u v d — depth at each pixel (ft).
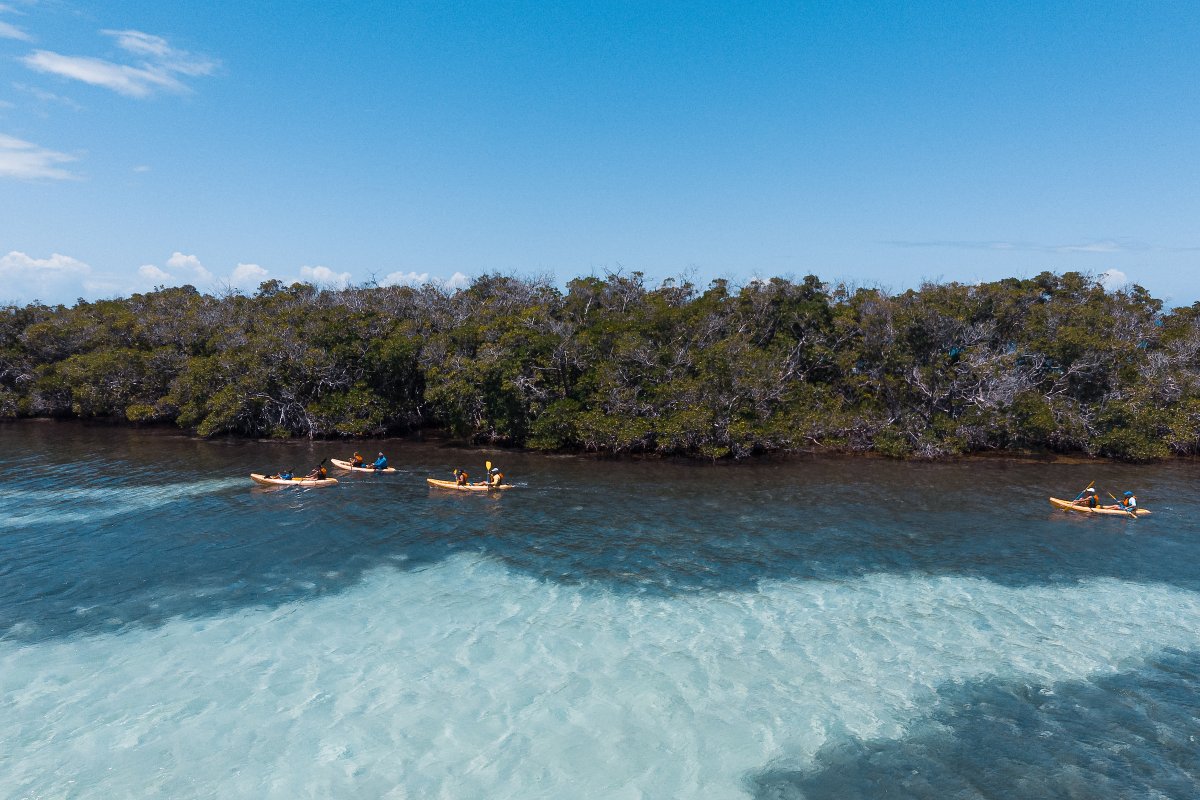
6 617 54.90
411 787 35.78
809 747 39.73
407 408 146.51
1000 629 54.49
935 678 47.26
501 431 128.88
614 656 49.60
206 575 64.13
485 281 176.04
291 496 92.89
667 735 40.52
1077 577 65.00
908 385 128.36
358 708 42.70
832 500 92.17
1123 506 86.58
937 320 126.11
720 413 120.57
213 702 43.14
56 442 135.54
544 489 97.86
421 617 55.67
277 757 37.99
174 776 36.37
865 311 134.41
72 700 43.19
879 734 41.06
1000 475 107.86
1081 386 127.34
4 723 40.73
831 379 140.36
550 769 37.40
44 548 70.90
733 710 43.16
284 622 54.44
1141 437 116.98
